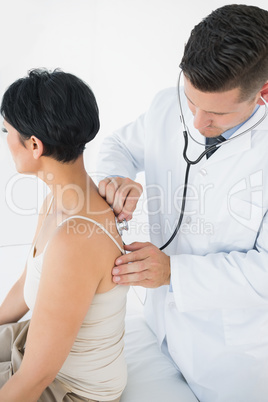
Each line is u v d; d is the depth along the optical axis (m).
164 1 2.59
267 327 1.13
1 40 2.79
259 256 1.07
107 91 2.88
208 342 1.17
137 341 1.40
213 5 2.40
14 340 1.12
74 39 2.84
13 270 2.31
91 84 2.89
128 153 1.44
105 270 0.92
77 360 0.99
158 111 1.32
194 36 0.91
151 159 1.31
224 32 0.86
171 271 1.08
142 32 2.70
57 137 0.85
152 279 1.05
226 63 0.85
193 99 0.95
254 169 1.10
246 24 0.86
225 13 0.89
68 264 0.85
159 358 1.33
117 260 0.94
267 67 0.89
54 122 0.84
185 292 1.08
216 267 1.08
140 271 1.01
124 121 2.90
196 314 1.18
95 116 0.90
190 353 1.19
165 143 1.27
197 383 1.20
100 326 0.98
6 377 1.02
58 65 2.88
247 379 1.17
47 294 0.85
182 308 1.10
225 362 1.16
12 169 2.78
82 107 0.87
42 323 0.86
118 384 1.06
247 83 0.89
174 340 1.21
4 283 2.16
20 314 1.25
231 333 1.15
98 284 0.92
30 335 0.88
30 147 0.89
